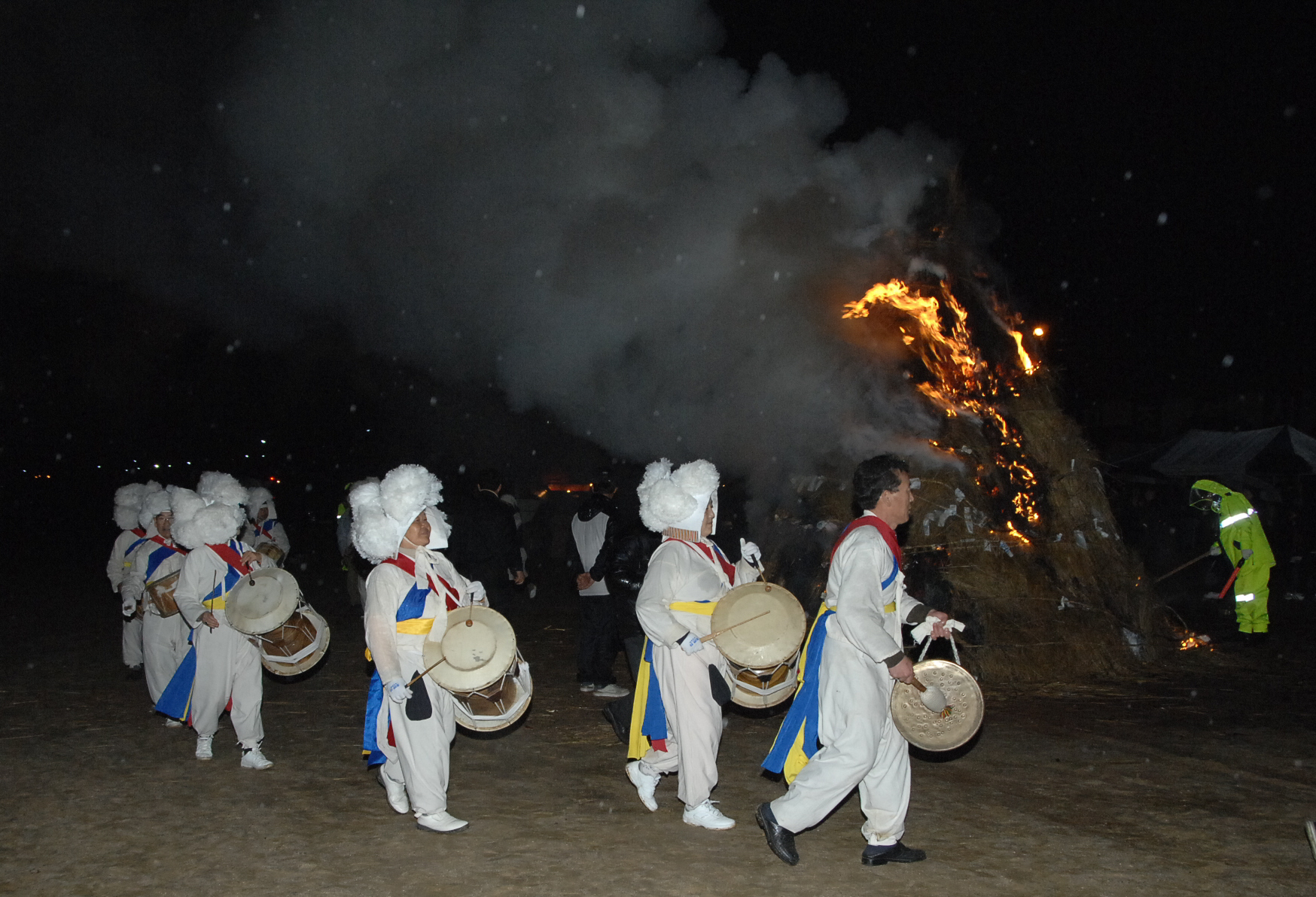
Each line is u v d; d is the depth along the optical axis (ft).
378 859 15.23
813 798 14.24
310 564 63.82
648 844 15.85
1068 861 15.16
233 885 14.26
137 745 21.71
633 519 24.25
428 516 16.42
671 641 15.87
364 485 16.55
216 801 17.94
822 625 14.83
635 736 16.96
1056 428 31.73
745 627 15.61
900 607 15.34
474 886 14.24
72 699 26.25
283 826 16.69
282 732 22.95
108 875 14.61
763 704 16.39
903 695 14.82
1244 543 33.42
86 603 46.73
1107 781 19.13
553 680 28.66
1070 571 29.94
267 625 18.81
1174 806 17.71
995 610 28.35
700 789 16.28
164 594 22.52
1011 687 27.07
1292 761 20.48
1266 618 33.32
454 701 16.20
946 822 16.88
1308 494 52.31
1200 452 54.44
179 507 19.86
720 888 14.15
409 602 15.87
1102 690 26.81
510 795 18.31
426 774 16.07
